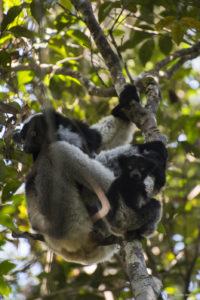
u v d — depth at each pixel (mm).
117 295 13406
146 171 10453
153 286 9102
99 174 10727
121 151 11305
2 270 12570
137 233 10180
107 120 13500
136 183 10375
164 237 16109
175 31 13477
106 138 13148
